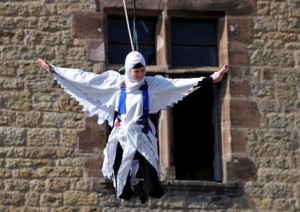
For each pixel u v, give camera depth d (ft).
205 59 146.10
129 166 92.17
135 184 93.97
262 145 142.20
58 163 137.49
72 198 136.77
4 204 135.54
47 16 141.49
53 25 141.38
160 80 92.94
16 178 136.36
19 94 138.92
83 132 138.62
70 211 136.56
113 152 92.99
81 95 92.79
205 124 144.46
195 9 144.77
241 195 140.15
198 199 138.92
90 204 136.87
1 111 137.90
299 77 144.97
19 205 135.85
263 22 146.00
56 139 138.21
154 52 144.97
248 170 141.08
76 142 138.31
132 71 91.50
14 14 140.97
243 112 142.92
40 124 138.41
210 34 146.41
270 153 142.20
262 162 141.69
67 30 141.49
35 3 141.69
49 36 140.87
